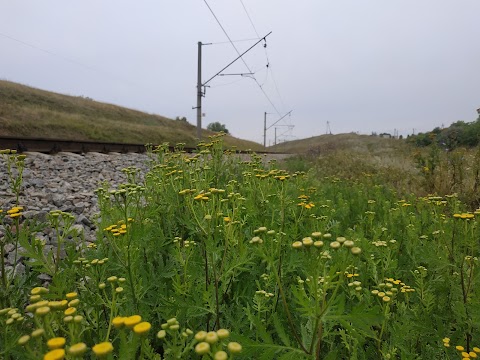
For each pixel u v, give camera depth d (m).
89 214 5.68
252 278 2.58
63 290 2.10
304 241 1.53
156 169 4.52
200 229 2.37
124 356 1.23
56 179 8.03
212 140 5.64
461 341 1.91
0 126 22.08
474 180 6.86
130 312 2.04
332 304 1.47
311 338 1.63
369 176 9.86
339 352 2.00
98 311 1.90
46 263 2.26
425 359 1.94
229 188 3.81
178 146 6.17
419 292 2.32
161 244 2.91
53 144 12.09
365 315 1.40
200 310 2.04
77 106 45.59
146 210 3.02
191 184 3.50
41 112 28.38
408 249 3.14
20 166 3.04
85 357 1.79
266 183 3.78
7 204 5.64
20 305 2.15
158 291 2.29
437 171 7.51
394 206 6.00
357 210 5.25
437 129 23.34
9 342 1.46
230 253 2.34
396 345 1.83
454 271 2.62
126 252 2.21
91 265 2.19
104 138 29.52
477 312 1.89
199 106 20.62
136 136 33.75
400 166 12.17
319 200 5.27
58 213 2.46
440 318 1.99
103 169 10.26
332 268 1.46
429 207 4.74
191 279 2.17
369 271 2.62
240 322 2.06
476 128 15.06
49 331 1.32
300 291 1.53
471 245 2.26
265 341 1.54
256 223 3.19
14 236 2.32
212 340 1.21
